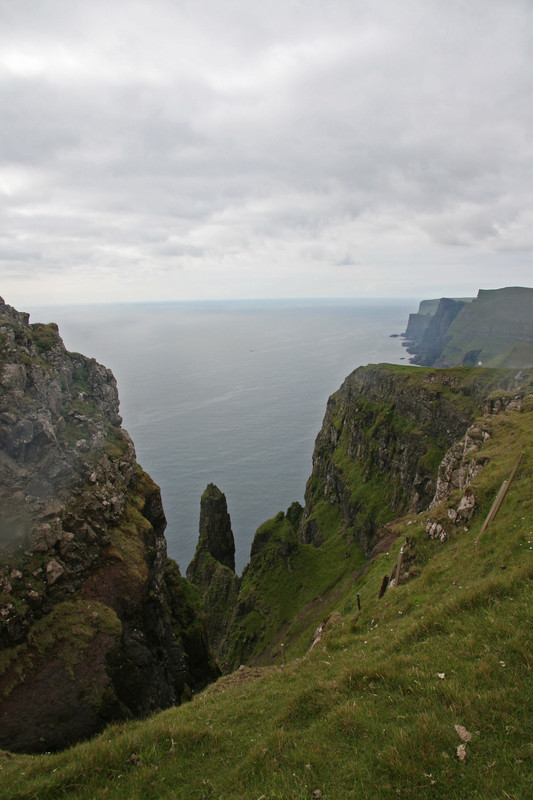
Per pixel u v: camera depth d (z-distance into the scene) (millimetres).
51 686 32531
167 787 14125
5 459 39750
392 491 107625
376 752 12562
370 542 101250
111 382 67562
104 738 19125
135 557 44719
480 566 23766
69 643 35250
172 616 55781
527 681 13234
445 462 56094
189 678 52656
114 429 59031
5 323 47375
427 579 26828
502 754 11102
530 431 39406
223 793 13156
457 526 33125
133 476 56219
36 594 35656
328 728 14312
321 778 12359
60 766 16906
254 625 95562
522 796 9867
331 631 28781
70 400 54812
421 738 12156
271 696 19172
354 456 137250
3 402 41156
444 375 110375
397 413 118438
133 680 37000
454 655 15898
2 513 37312
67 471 44312
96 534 43219
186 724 17844
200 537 125125
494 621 16594
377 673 16234
